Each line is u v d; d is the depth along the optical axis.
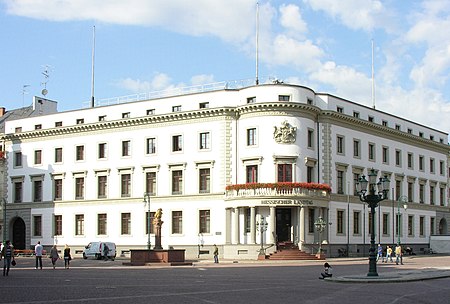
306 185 69.75
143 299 26.14
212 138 74.44
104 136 82.25
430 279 38.50
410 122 94.19
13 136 89.88
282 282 36.69
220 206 73.06
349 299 26.45
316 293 29.30
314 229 71.69
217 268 53.94
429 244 95.56
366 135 83.12
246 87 73.19
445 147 102.12
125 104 81.25
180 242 75.12
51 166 86.44
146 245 77.56
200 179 75.00
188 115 75.56
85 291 30.08
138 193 78.81
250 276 42.56
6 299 26.08
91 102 86.19
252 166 72.12
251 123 72.12
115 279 39.28
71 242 83.44
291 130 71.25
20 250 84.19
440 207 99.81
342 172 78.06
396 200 88.88
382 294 28.72
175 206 76.00
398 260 60.16
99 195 82.06
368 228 81.44
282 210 71.50
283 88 72.06
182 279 39.34
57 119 86.88
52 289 31.17
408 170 92.25
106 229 80.88
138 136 79.62
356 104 81.88
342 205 77.00
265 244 69.06
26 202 88.31
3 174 91.25
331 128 76.25
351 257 75.31
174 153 76.62
